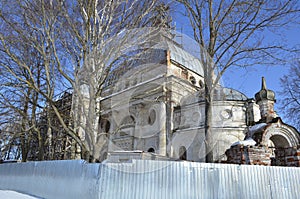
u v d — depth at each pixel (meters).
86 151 4.34
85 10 6.27
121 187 3.29
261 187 4.12
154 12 6.62
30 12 6.48
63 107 7.03
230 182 3.94
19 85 8.15
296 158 6.45
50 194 4.77
